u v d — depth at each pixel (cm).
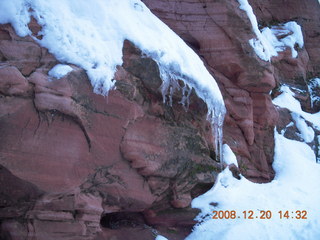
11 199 426
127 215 584
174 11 738
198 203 618
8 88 421
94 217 494
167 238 571
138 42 540
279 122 884
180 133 586
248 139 774
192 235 588
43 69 450
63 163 450
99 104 486
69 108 453
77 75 465
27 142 425
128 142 516
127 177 523
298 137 898
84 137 472
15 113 420
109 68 500
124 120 511
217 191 640
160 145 555
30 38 455
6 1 452
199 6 745
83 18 508
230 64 746
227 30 738
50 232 455
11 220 438
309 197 720
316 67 1116
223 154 689
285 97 957
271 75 780
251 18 766
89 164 477
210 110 630
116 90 503
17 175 417
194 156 603
